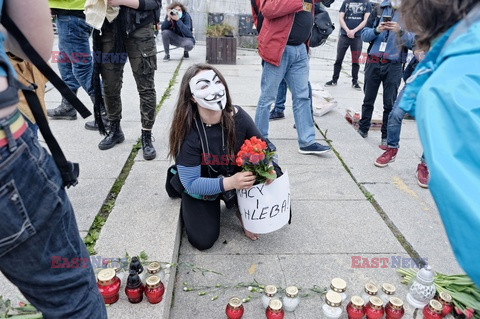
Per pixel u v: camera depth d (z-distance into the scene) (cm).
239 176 212
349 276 222
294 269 227
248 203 225
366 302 193
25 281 105
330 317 185
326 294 189
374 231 263
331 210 286
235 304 183
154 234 229
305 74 350
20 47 109
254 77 719
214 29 861
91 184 288
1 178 86
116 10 276
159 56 912
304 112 361
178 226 242
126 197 269
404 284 217
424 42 89
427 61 89
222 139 227
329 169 347
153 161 327
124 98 521
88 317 115
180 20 835
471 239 67
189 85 213
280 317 183
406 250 249
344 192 311
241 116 236
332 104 506
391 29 377
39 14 106
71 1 332
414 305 193
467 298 198
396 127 345
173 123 223
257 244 248
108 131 379
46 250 102
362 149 393
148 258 209
